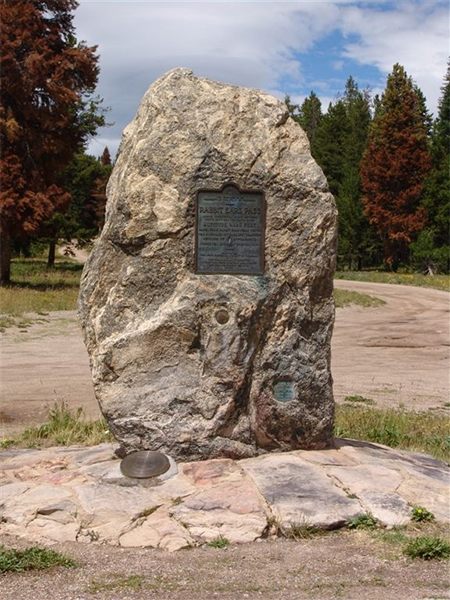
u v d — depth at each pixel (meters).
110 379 7.28
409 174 57.53
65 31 30.98
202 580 5.23
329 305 7.68
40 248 62.81
